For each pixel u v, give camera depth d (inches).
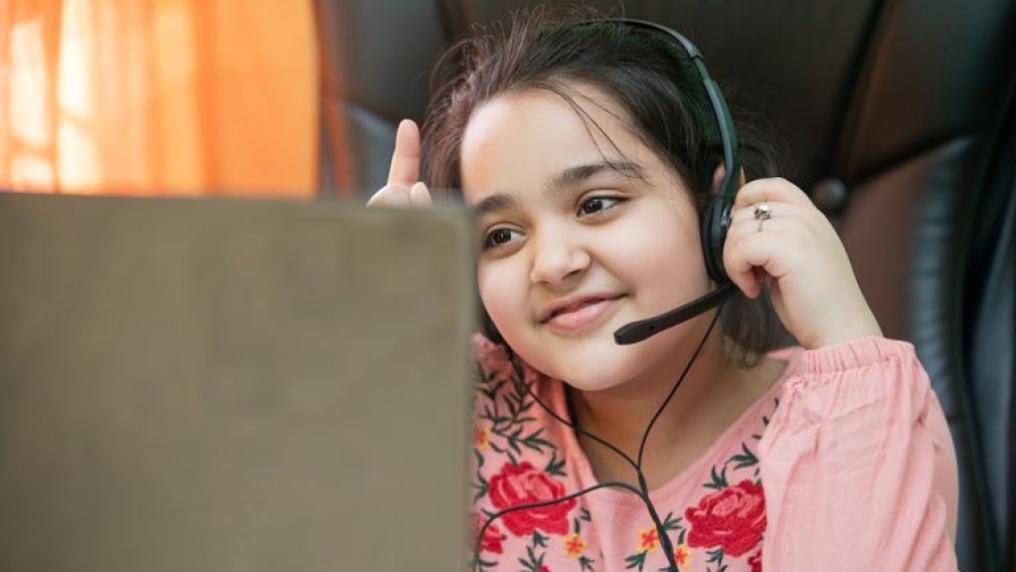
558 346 44.5
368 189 63.5
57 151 106.7
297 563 20.9
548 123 43.9
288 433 20.6
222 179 113.4
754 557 46.3
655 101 45.4
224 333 20.7
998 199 60.1
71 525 22.1
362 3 63.0
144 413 21.4
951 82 57.2
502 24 61.1
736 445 48.5
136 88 110.3
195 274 20.7
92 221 21.2
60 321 21.7
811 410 41.8
